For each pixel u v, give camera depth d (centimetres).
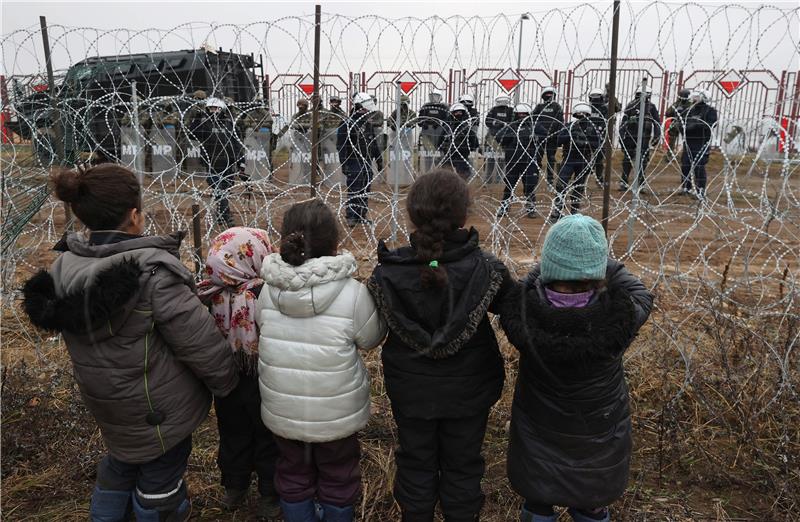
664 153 439
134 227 194
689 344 346
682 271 561
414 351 192
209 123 459
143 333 184
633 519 238
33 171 381
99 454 275
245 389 223
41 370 344
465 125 511
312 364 192
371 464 271
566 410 185
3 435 280
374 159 571
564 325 172
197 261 395
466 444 201
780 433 281
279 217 491
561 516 236
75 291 172
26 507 246
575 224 175
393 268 188
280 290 190
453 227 186
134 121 445
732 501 250
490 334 202
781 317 335
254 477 271
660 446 266
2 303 377
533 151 614
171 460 204
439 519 236
